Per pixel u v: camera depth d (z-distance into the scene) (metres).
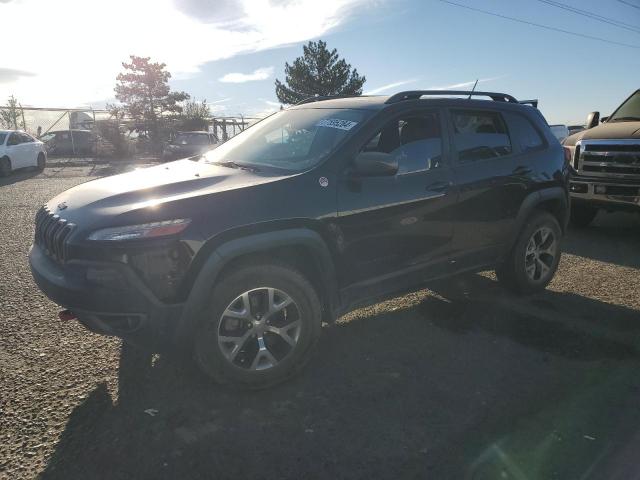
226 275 3.10
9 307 4.49
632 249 6.92
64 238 3.04
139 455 2.64
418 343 3.95
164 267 2.89
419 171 3.94
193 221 2.97
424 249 4.00
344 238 3.50
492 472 2.53
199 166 3.98
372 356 3.73
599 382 3.40
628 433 2.86
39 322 4.20
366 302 3.80
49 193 12.16
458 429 2.88
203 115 38.28
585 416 3.01
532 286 4.94
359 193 3.55
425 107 4.09
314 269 3.54
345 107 4.09
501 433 2.84
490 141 4.50
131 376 3.41
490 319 4.41
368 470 2.55
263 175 3.50
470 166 4.26
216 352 3.11
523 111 4.91
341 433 2.83
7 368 3.47
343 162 3.56
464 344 3.94
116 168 20.36
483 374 3.49
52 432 2.81
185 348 3.08
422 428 2.88
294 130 4.12
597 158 7.34
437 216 4.00
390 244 3.77
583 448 2.72
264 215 3.16
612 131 7.36
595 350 3.86
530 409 3.08
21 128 27.25
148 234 2.86
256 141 4.30
